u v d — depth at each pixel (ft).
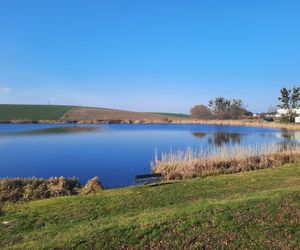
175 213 35.65
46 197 53.57
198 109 457.68
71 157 109.29
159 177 68.54
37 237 33.86
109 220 37.58
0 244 32.73
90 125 317.01
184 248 28.63
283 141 156.56
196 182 59.52
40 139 167.84
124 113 482.69
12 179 58.44
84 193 56.13
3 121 347.97
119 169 88.53
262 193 43.62
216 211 35.01
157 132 226.38
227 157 79.61
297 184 54.85
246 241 29.32
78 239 30.55
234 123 346.54
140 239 30.25
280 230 31.01
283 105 363.76
